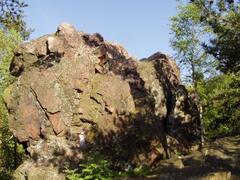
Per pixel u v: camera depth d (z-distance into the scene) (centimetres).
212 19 1577
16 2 1570
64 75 1398
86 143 1348
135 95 1441
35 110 1369
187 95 1541
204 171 1138
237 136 1448
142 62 1566
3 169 2594
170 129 1457
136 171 1255
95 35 1531
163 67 1598
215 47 1579
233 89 2044
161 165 1257
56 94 1369
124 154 1318
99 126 1370
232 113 2017
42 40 1465
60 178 1256
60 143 1339
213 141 1489
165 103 1491
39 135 1360
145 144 1338
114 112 1388
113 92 1415
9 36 2603
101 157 1270
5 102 1427
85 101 1397
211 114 2478
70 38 1465
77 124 1369
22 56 1459
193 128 1511
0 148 2614
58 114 1356
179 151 1402
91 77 1443
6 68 2530
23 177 1305
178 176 1125
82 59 1441
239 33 1538
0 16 1592
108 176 1225
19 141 1380
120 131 1359
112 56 1498
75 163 1297
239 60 1545
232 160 1199
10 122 1400
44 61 1420
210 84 2864
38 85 1377
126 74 1474
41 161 1319
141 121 1384
